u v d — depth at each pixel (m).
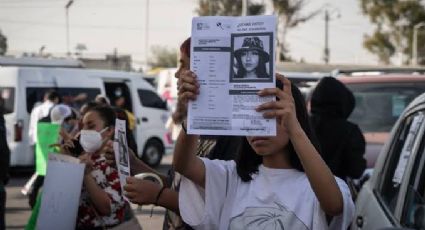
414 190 3.38
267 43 2.84
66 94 17.25
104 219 4.63
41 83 16.83
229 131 2.87
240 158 3.30
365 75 8.68
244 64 2.86
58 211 4.48
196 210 3.32
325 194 2.96
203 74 2.90
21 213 11.30
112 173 4.62
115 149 3.73
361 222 4.21
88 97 17.64
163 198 3.55
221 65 2.88
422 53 50.28
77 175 4.49
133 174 4.29
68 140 5.03
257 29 2.86
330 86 5.63
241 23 2.88
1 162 6.51
